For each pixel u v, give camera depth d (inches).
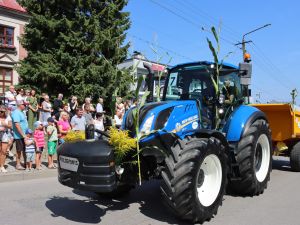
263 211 221.3
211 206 201.0
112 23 747.4
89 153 183.2
